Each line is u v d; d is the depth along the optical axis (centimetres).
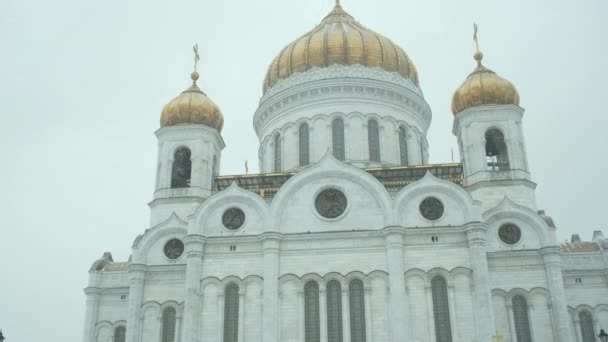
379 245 5109
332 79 6544
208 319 5091
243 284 5144
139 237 5744
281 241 5222
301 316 4975
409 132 6731
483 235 5028
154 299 5572
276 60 7175
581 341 5341
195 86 6612
